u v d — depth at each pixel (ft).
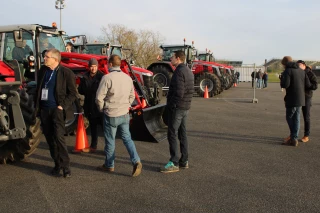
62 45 28.14
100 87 15.16
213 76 53.31
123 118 15.43
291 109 21.29
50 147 15.62
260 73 82.33
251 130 26.53
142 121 21.53
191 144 21.95
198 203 12.75
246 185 14.66
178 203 12.73
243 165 17.53
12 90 14.40
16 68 14.67
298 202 12.91
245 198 13.25
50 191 13.87
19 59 25.61
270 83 109.91
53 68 15.01
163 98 48.39
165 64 50.49
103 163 17.72
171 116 16.08
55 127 15.01
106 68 22.94
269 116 33.68
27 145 16.62
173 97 15.92
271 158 18.88
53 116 14.96
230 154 19.63
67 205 12.53
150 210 12.12
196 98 51.55
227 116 33.53
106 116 15.43
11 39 26.04
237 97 53.88
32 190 13.96
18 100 14.37
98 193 13.67
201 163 17.83
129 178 15.46
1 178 15.34
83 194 13.57
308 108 22.39
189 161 18.19
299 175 16.03
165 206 12.46
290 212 12.05
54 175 15.74
